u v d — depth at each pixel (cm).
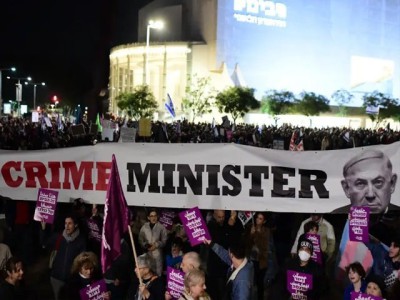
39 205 712
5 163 723
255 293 792
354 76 9025
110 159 701
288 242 1073
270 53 8275
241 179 668
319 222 846
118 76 8925
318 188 652
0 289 585
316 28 8675
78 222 800
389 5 9375
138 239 845
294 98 8219
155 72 8338
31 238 987
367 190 639
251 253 794
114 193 555
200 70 7944
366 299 555
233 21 7938
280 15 8325
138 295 597
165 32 8544
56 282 731
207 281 764
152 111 7344
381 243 721
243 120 7875
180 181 681
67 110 9281
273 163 661
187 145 678
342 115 8769
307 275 632
